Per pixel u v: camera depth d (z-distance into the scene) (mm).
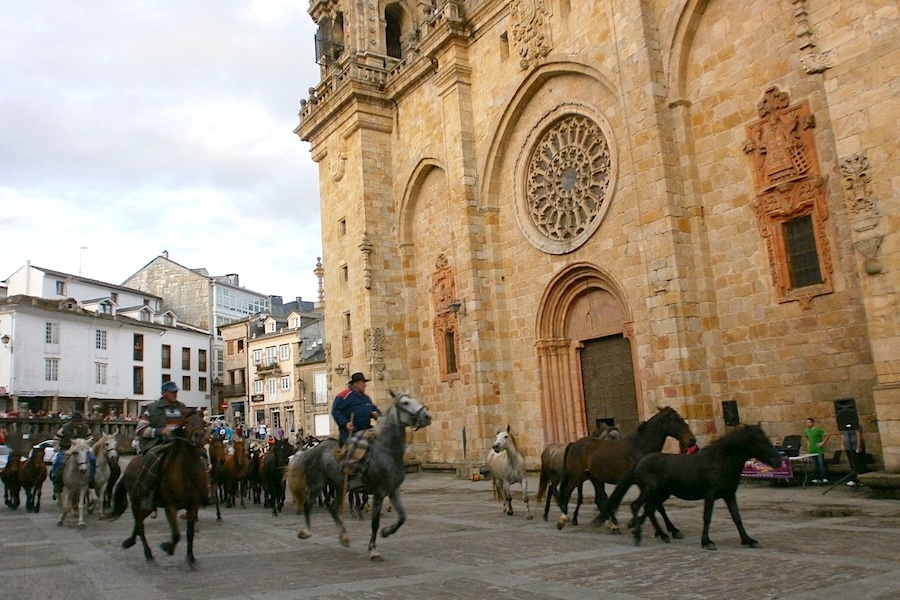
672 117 22719
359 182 37812
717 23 21906
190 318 86062
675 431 13117
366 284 36500
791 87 19844
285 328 77688
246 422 76688
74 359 61156
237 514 20531
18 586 9977
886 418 15789
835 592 7773
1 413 50031
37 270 66562
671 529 12172
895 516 13195
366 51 40031
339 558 11648
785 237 19969
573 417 27734
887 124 16203
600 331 26844
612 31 24734
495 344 30281
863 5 16797
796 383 19375
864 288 16453
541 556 11023
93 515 20672
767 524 13195
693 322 21328
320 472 13078
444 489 25953
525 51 28797
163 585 9734
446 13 32594
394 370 36438
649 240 22312
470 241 30719
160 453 11500
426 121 35906
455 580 9422
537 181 29469
